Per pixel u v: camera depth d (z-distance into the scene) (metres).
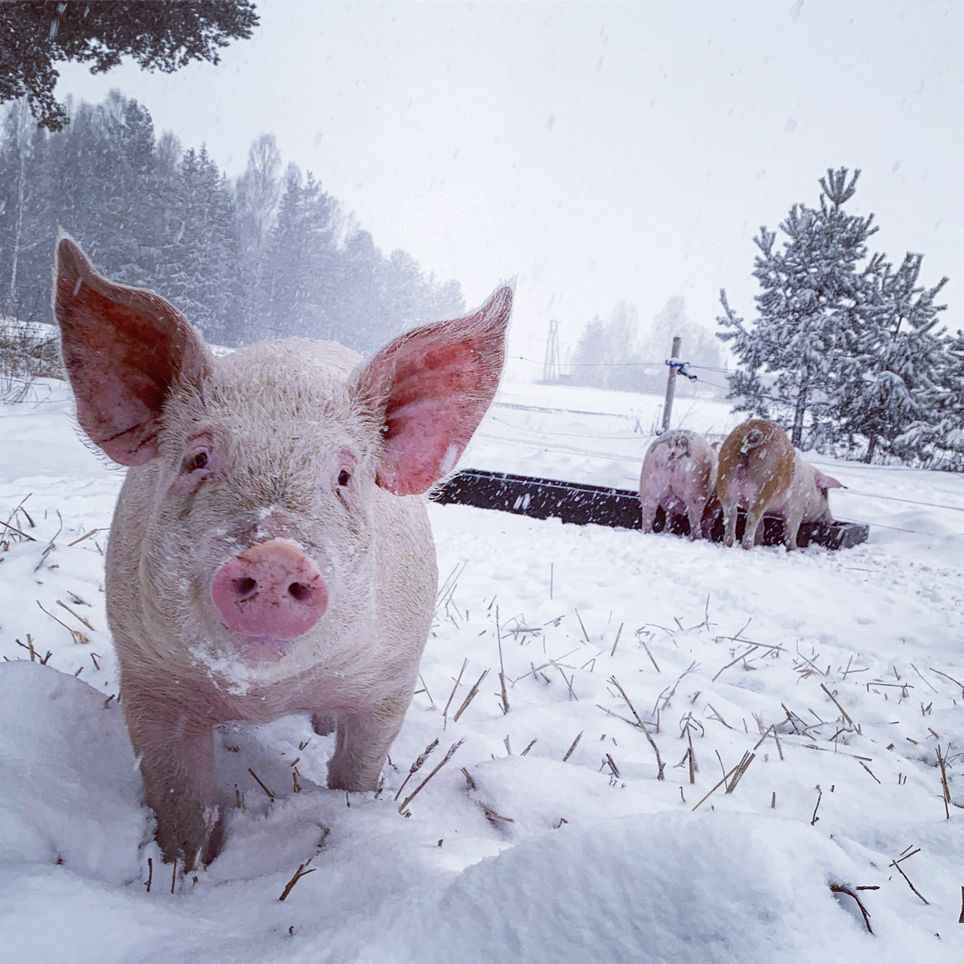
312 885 0.65
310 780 0.96
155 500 0.70
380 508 0.84
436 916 0.50
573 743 1.13
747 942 0.45
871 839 0.94
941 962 0.48
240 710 0.78
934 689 1.56
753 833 0.50
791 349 7.03
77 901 0.54
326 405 0.71
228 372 0.72
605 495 3.35
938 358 6.72
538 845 0.52
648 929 0.46
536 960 0.47
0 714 0.79
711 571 2.52
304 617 0.58
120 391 0.73
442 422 0.81
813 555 3.08
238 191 20.17
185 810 0.77
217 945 0.53
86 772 0.79
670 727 1.26
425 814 0.91
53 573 1.44
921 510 4.25
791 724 1.34
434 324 0.75
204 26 5.57
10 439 2.99
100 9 5.20
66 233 0.67
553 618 1.81
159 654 0.71
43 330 5.21
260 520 0.60
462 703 1.29
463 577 2.12
